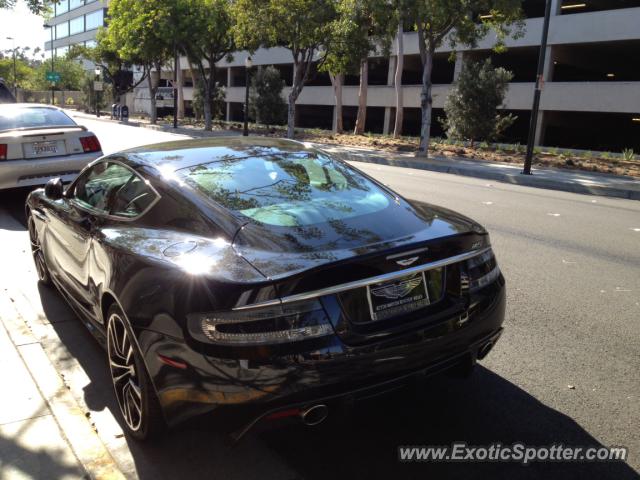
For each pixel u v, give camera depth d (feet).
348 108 159.33
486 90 77.97
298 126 152.97
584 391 11.99
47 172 27.91
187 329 8.34
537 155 74.02
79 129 29.12
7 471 8.90
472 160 68.49
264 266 8.52
